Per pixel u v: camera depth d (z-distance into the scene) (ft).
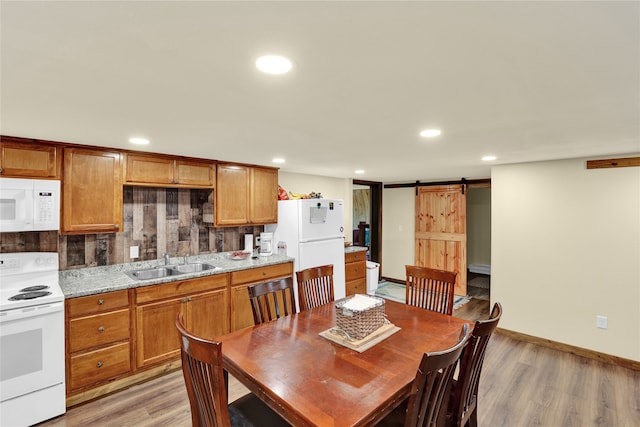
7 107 5.41
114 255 10.07
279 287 7.53
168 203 11.25
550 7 2.70
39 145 7.88
